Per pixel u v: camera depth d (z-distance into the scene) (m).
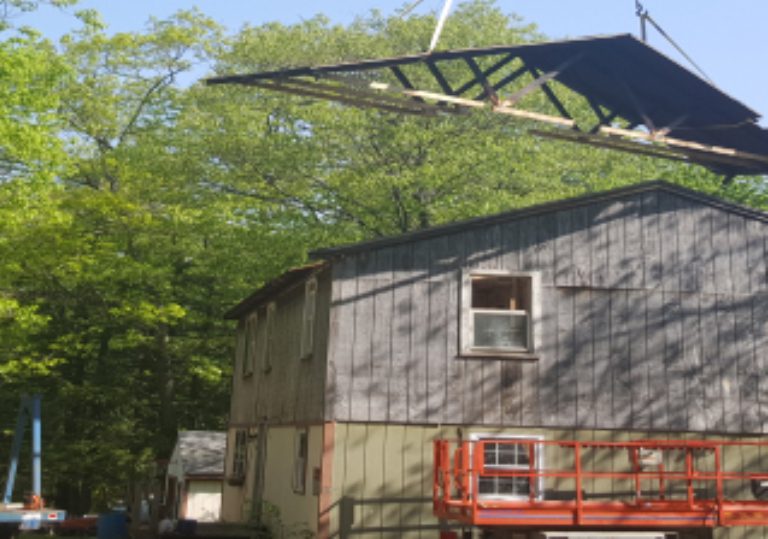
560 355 16.77
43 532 29.41
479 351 16.58
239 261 32.97
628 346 17.00
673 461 16.59
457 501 14.52
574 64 16.30
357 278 16.59
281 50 34.34
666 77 16.09
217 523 20.62
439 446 15.27
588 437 16.52
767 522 14.46
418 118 32.28
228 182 33.34
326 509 15.70
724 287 17.55
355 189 31.83
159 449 36.62
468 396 16.41
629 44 15.49
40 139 22.97
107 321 33.97
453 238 16.97
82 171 34.75
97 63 36.25
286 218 33.69
